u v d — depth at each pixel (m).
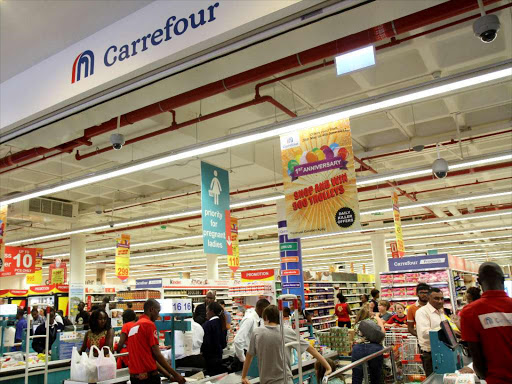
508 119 9.37
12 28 4.06
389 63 7.22
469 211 17.14
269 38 3.16
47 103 4.18
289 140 6.75
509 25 5.83
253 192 14.79
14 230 19.25
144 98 5.30
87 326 10.34
